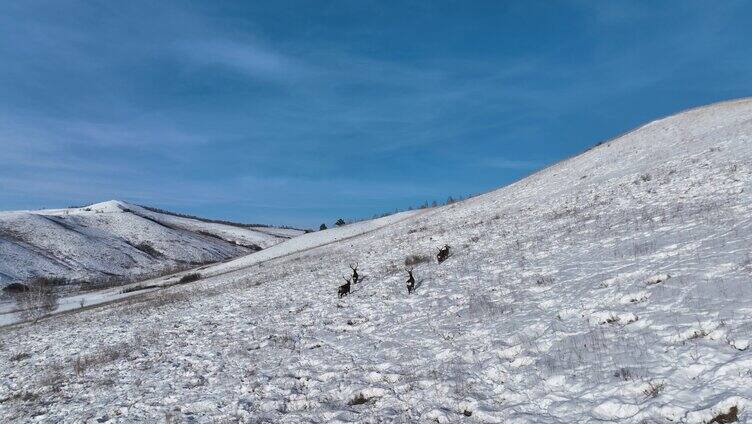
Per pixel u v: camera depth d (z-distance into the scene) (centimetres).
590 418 715
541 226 2677
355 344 1431
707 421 624
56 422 1229
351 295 2209
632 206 2372
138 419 1134
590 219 2391
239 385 1256
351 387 1077
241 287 3738
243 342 1744
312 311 2061
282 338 1673
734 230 1407
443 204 7431
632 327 979
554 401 792
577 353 935
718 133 3569
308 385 1166
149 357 1808
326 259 4288
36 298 5444
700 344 814
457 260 2395
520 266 1847
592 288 1301
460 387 929
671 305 1015
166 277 8194
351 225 8012
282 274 3972
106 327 3008
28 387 1750
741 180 2106
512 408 804
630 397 732
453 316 1459
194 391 1278
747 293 949
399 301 1848
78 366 1830
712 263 1176
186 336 2111
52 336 3141
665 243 1494
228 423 1000
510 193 4822
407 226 4966
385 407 941
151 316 3089
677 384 722
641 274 1270
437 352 1187
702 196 2078
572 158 5712
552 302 1299
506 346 1088
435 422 833
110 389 1454
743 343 768
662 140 4216
